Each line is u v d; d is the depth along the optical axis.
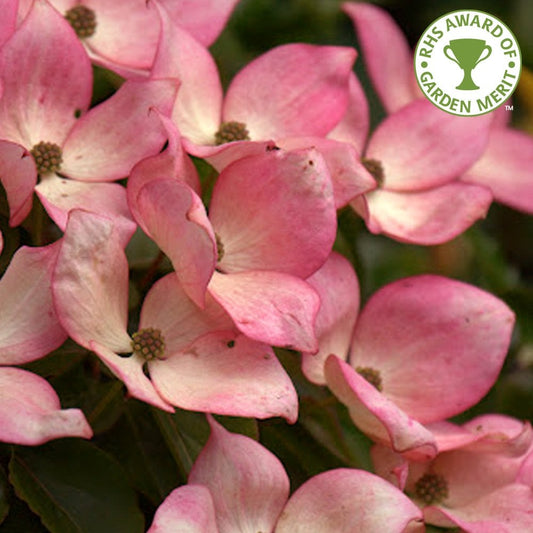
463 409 0.58
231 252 0.55
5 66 0.56
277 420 0.57
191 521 0.50
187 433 0.54
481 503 0.57
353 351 0.58
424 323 0.58
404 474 0.53
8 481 0.53
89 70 0.57
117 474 0.54
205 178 0.58
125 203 0.56
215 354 0.53
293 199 0.54
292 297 0.53
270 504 0.53
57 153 0.56
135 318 0.55
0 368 0.52
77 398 0.54
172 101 0.56
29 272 0.53
